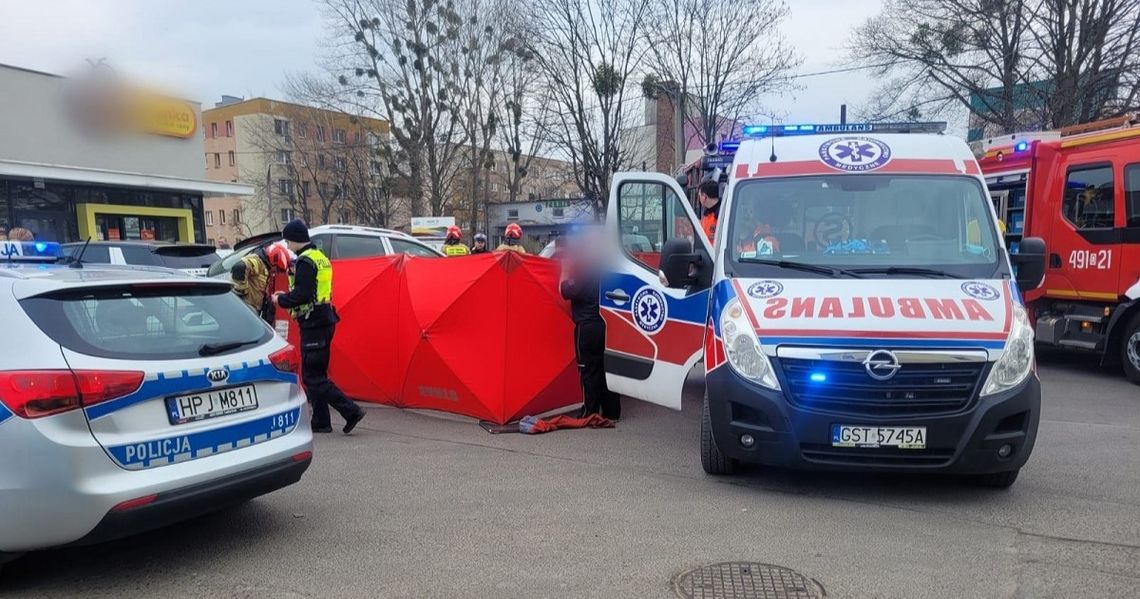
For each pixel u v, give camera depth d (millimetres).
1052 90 21984
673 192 6719
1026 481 5133
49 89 18391
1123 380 9102
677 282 5500
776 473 5383
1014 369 4410
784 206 5578
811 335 4535
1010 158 10633
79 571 3801
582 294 7137
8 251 4375
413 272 7699
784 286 4992
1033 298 9883
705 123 29172
